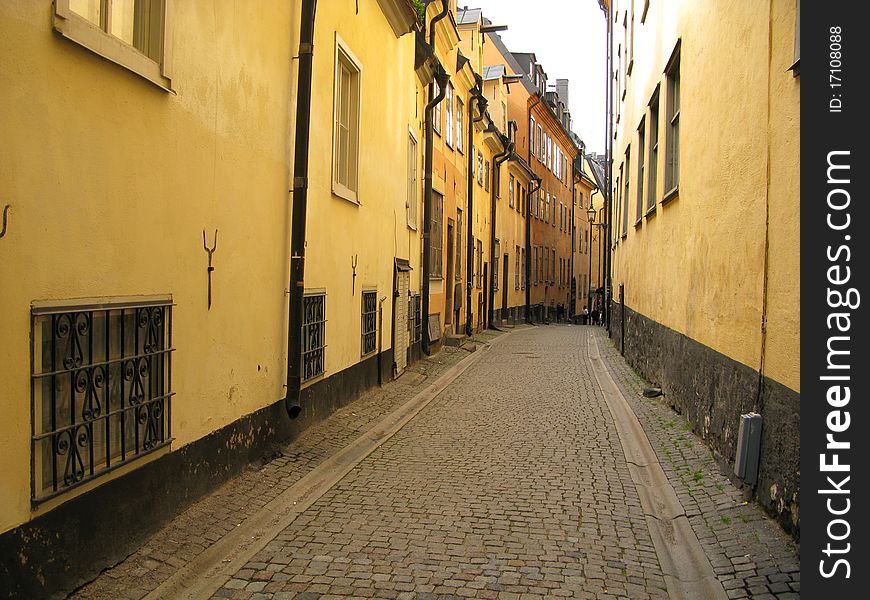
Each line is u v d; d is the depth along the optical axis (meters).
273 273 6.36
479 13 24.16
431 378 12.92
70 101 3.46
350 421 8.34
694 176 7.62
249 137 5.74
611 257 23.06
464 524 5.09
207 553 4.33
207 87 4.95
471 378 13.43
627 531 5.02
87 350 3.70
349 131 9.12
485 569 4.28
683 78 8.30
